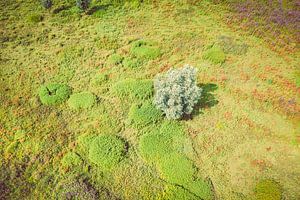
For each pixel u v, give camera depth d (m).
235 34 30.34
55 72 25.31
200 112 22.55
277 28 31.06
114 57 26.62
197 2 34.91
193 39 29.38
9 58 26.38
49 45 28.00
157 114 21.80
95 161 19.09
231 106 23.05
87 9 32.78
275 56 27.81
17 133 20.62
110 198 17.59
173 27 31.00
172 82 20.98
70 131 21.00
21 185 17.98
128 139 20.75
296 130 21.56
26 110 22.11
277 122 22.06
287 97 23.81
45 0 32.06
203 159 19.84
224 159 19.89
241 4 34.81
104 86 24.31
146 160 19.44
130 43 28.72
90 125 21.39
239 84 24.78
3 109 22.17
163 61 26.83
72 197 17.39
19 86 23.97
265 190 18.05
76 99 22.72
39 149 19.78
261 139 21.03
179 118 22.03
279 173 19.19
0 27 29.66
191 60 27.09
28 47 27.67
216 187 18.53
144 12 33.06
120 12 32.88
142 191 18.03
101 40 28.77
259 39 29.83
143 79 24.94
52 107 22.47
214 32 30.50
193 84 21.12
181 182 18.33
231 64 26.73
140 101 23.08
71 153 19.48
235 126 21.72
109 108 22.59
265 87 24.59
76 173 18.64
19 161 19.16
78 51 27.33
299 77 25.45
